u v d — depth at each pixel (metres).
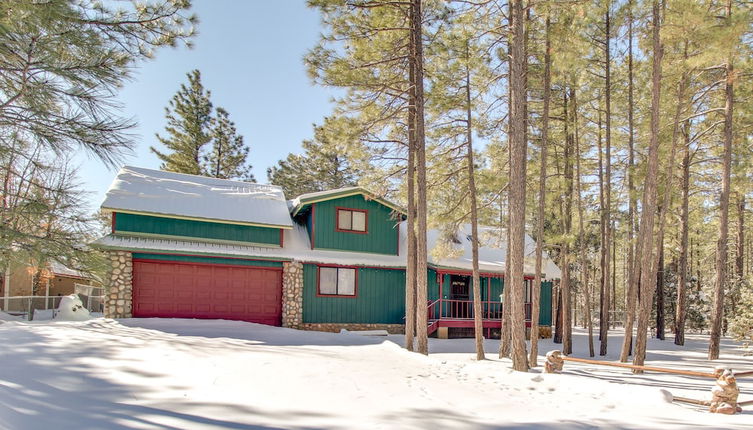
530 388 7.62
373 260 21.16
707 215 26.25
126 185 18.88
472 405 6.11
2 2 5.60
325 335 15.28
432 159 15.78
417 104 13.91
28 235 6.78
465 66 14.39
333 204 21.27
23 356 7.67
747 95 16.38
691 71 13.41
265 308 19.03
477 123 15.14
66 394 5.54
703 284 34.59
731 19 11.50
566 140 18.94
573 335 26.31
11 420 4.33
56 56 6.25
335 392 6.44
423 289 13.57
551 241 16.70
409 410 5.62
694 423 5.66
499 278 24.22
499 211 16.91
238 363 8.30
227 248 18.64
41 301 21.89
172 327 14.91
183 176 21.98
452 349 16.84
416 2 13.76
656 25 12.52
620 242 27.69
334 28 13.10
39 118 6.47
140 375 6.88
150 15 7.50
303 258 19.61
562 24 11.92
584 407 6.43
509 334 14.57
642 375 11.98
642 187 17.36
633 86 17.28
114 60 6.91
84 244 7.52
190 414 5.00
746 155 17.77
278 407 5.50
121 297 16.47
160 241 17.77
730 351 18.84
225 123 37.56
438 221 15.62
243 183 23.23
